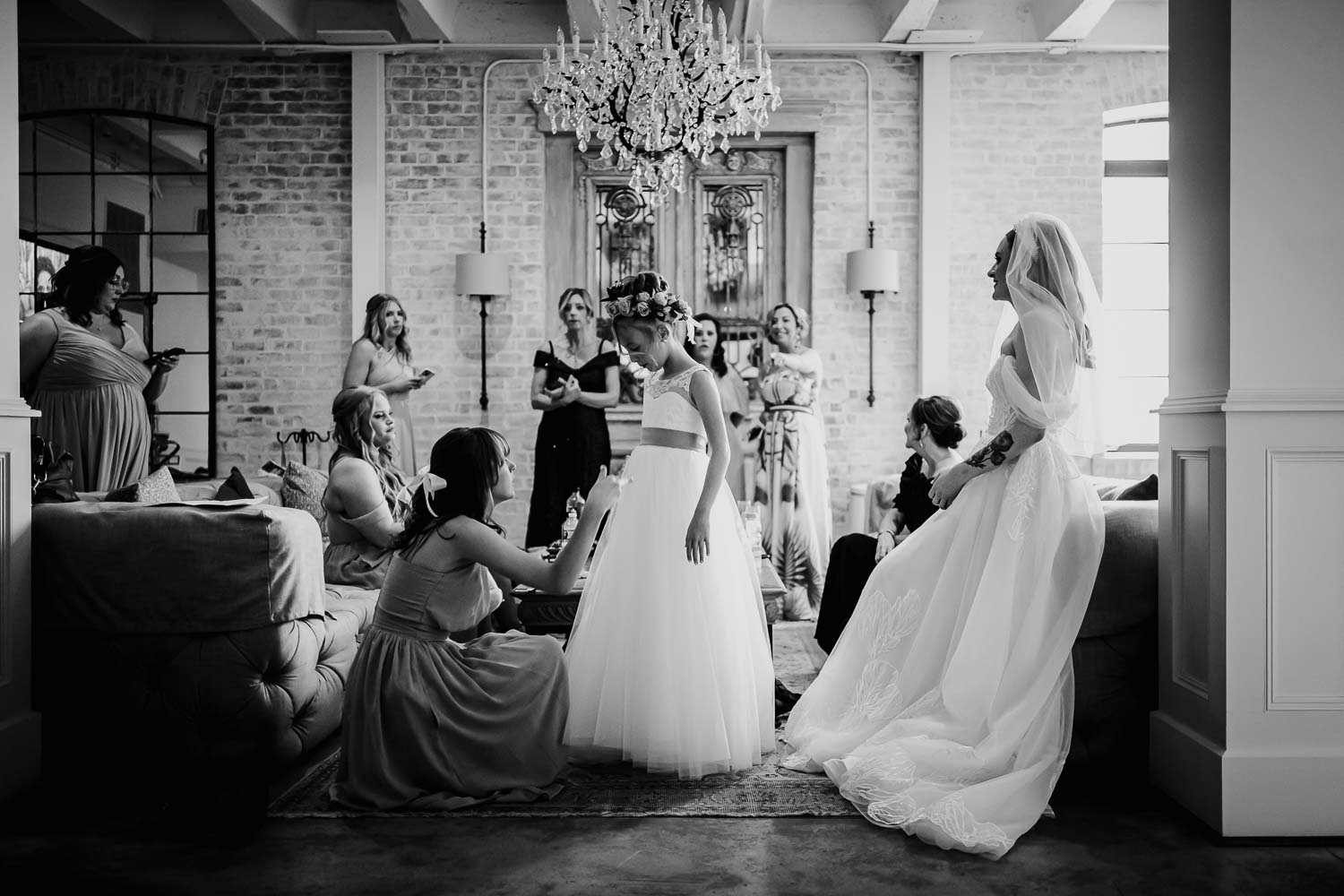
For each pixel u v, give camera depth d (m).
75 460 4.44
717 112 4.60
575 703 3.06
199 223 7.13
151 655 2.95
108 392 4.51
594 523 2.77
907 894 2.25
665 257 7.13
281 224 7.06
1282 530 2.62
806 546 6.21
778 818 2.70
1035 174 7.01
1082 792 2.95
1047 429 2.94
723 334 7.15
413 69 7.03
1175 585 2.90
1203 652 2.76
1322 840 2.57
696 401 3.12
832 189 7.05
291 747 3.01
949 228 7.03
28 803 2.81
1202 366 2.81
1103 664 3.05
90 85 7.00
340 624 3.38
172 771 2.96
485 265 6.79
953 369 7.05
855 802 2.77
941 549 3.12
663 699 2.95
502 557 2.79
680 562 3.03
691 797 2.85
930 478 3.91
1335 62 2.65
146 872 2.35
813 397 6.38
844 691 3.23
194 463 7.12
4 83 2.96
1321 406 2.60
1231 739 2.61
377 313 6.07
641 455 3.15
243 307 7.07
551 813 2.72
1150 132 7.20
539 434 6.27
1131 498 3.61
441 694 2.81
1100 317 3.02
